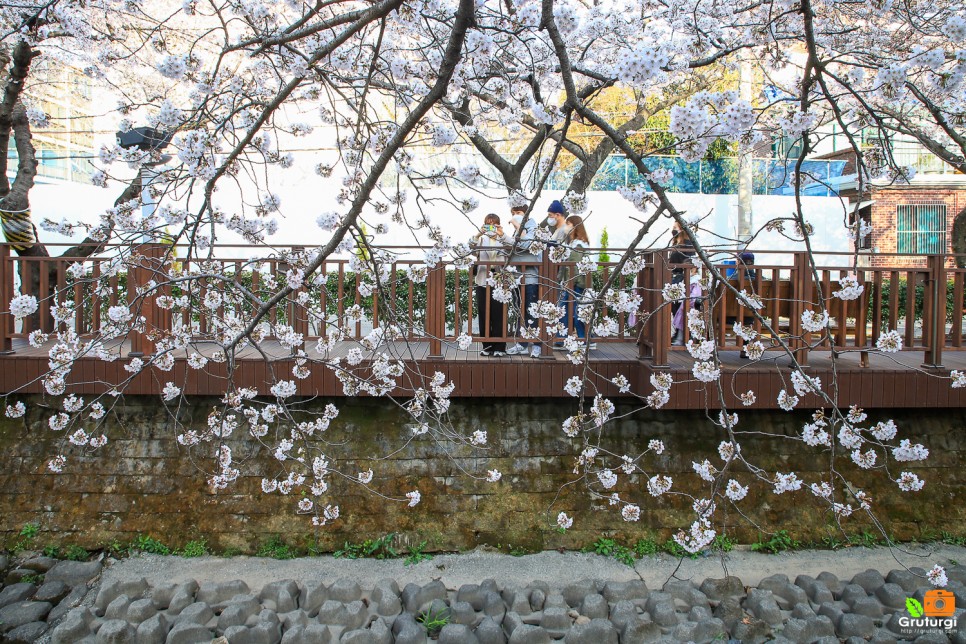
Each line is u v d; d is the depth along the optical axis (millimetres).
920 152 13914
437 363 5344
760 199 13023
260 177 10875
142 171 4332
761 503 5574
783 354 5664
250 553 5363
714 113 2484
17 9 5262
